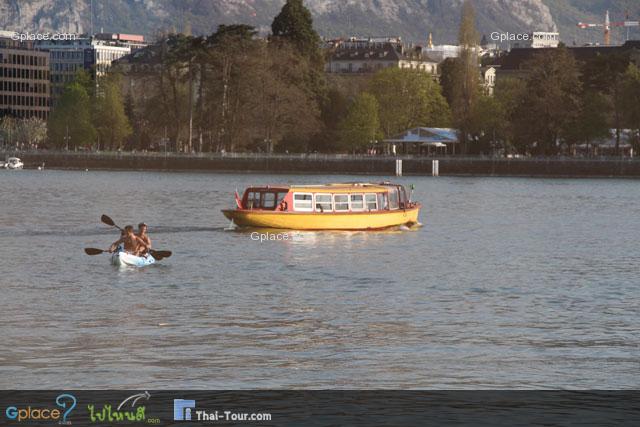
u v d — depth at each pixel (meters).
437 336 82.88
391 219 171.50
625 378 71.44
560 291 105.94
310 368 73.00
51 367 72.38
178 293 102.12
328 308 94.50
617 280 114.25
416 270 121.62
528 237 165.50
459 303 98.00
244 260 128.38
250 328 85.06
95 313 90.69
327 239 155.25
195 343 79.50
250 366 73.19
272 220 162.62
